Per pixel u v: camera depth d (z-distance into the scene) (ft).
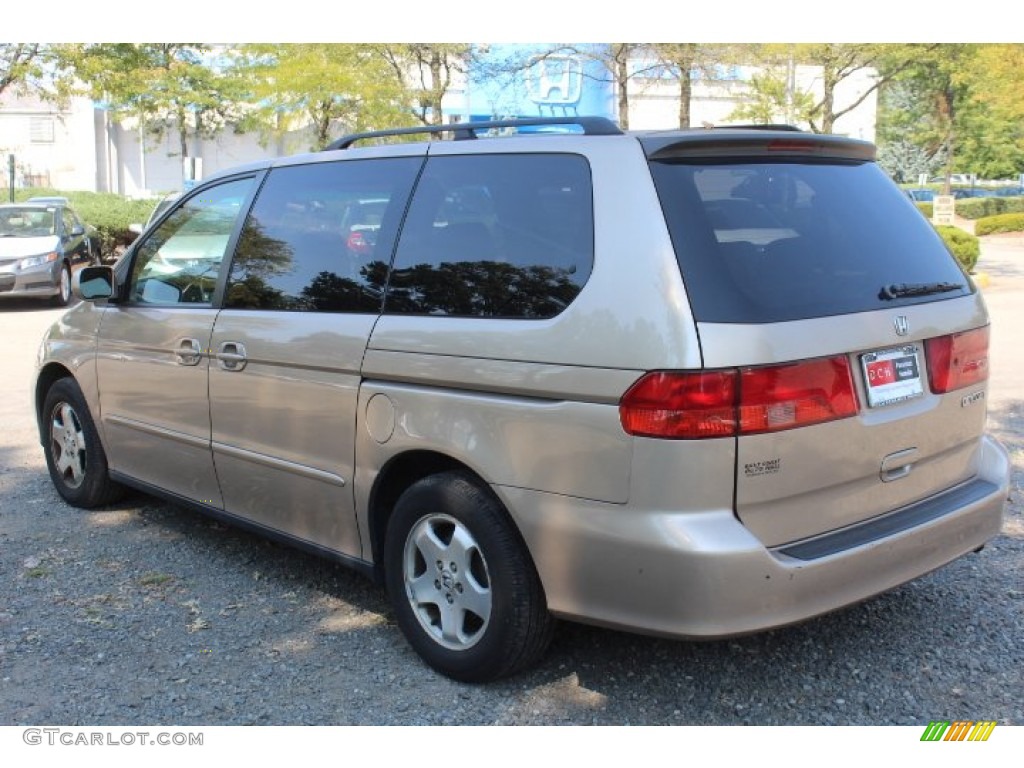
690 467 9.61
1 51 73.00
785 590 9.86
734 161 11.02
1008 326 40.83
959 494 11.98
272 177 14.73
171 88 99.91
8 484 20.40
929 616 13.53
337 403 12.71
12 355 36.88
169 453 15.96
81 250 58.85
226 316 14.51
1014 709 11.21
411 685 11.88
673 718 11.10
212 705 11.47
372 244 12.79
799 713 11.17
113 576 15.37
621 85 50.98
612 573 10.07
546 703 11.43
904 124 168.55
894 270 11.48
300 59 77.92
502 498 10.89
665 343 9.67
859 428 10.54
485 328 11.09
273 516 14.25
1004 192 181.16
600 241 10.41
